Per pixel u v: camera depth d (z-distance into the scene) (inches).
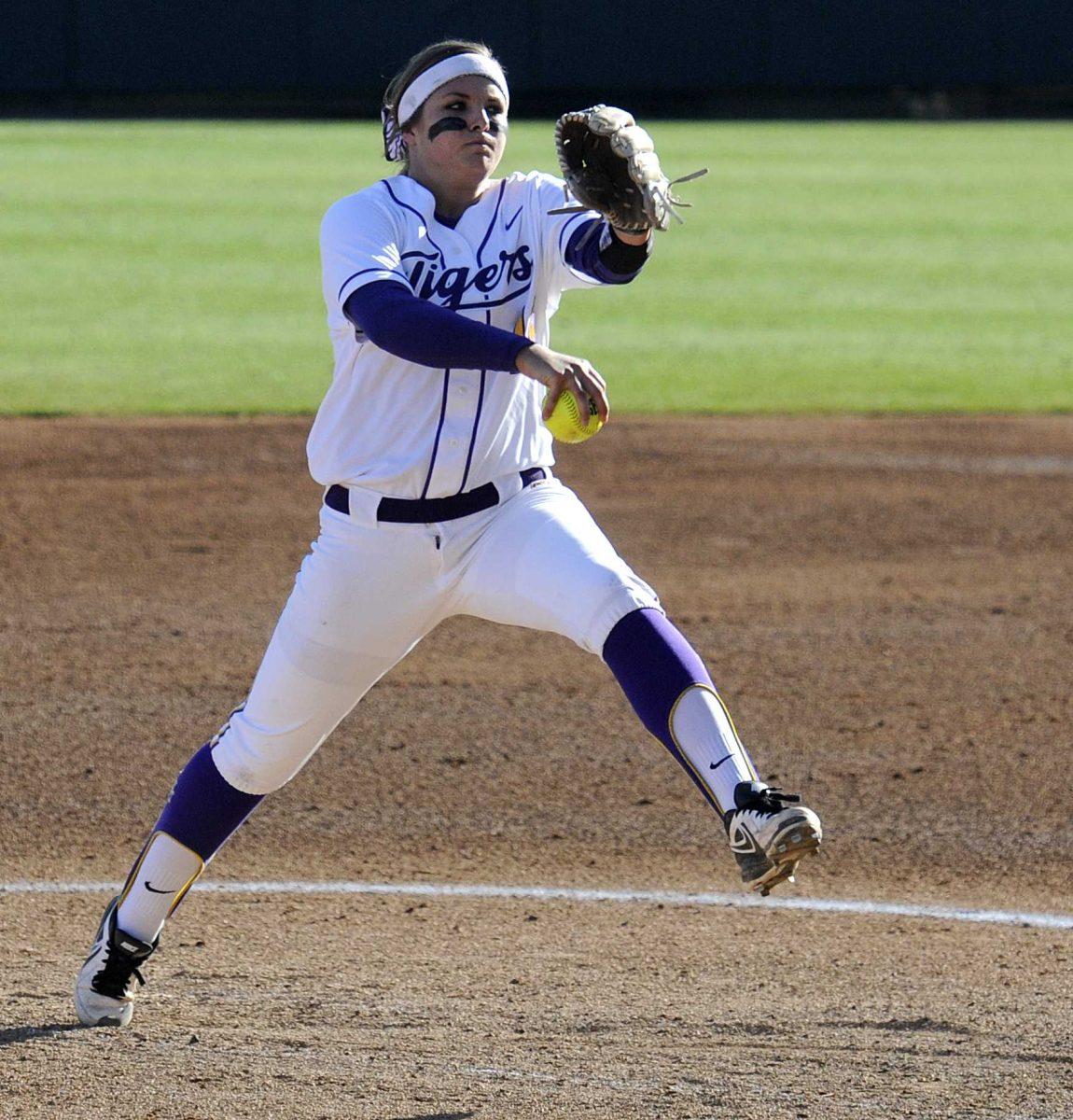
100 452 1539.1
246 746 499.5
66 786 784.3
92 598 1104.8
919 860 706.2
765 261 2856.8
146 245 2938.0
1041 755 836.0
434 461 464.8
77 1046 496.7
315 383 1870.1
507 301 479.5
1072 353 2098.9
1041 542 1279.5
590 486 1437.0
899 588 1154.0
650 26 5703.7
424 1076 471.2
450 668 978.1
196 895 658.2
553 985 558.3
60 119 5487.2
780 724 879.7
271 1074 473.1
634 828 743.7
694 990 553.6
